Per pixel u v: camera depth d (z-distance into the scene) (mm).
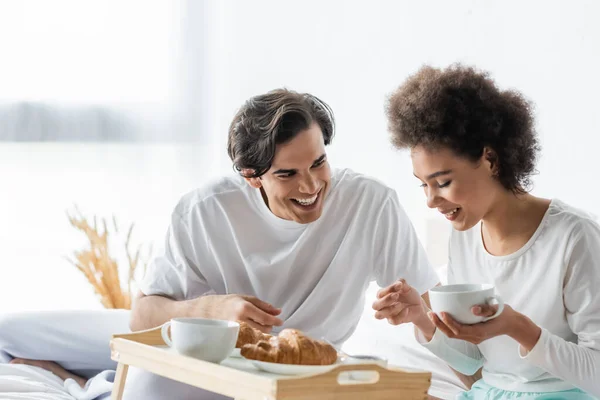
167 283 1719
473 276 1452
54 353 2027
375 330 2051
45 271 2986
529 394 1349
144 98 3070
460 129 1256
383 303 1333
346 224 1659
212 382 1081
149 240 3061
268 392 980
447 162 1271
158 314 1623
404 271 1683
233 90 3051
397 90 1387
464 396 1457
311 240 1645
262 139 1457
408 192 2566
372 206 1667
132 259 3008
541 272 1336
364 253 1673
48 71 2982
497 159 1311
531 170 1360
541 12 2176
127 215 3059
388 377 1067
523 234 1364
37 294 2977
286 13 2904
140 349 1229
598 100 2066
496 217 1372
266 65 2973
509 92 1354
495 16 2285
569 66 2119
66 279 2994
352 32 2715
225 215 1659
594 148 2074
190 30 3082
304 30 2857
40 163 2988
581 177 2100
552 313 1334
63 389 1899
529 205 1372
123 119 3057
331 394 1018
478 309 1146
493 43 2291
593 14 2070
